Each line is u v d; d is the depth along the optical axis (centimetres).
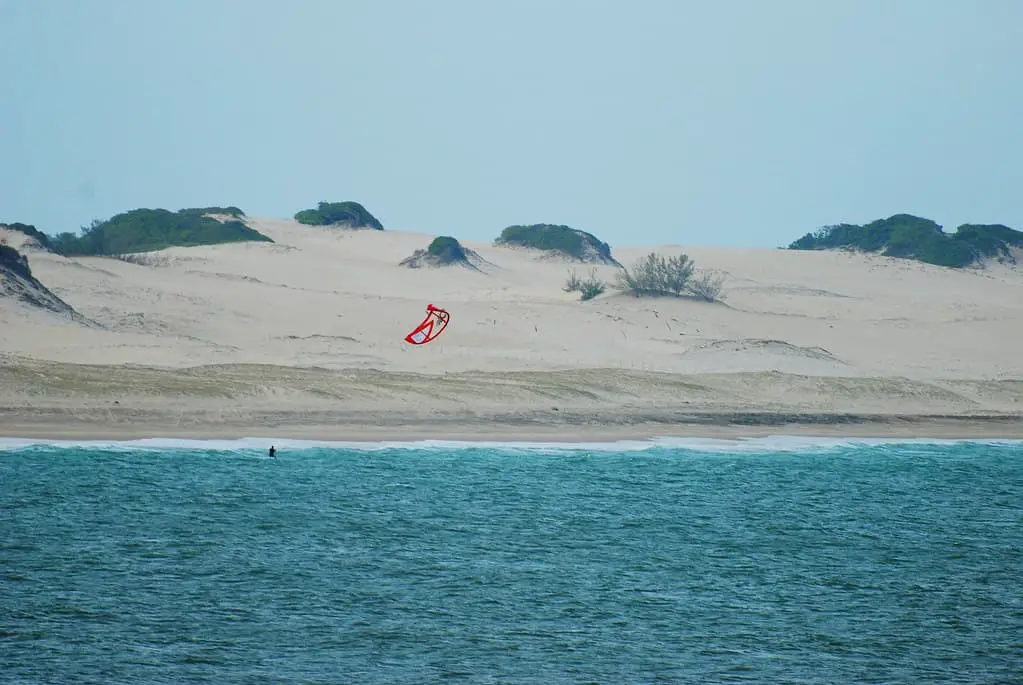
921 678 9712
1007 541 15138
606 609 11412
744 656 10131
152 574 12144
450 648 10138
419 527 14825
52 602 11025
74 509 14988
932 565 13588
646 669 9762
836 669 9875
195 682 9181
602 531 15000
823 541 14838
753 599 11906
